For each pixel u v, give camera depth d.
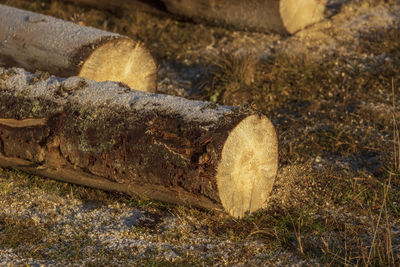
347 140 21.22
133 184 15.41
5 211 16.14
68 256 13.97
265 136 15.34
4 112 16.75
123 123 15.11
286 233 15.16
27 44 20.86
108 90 16.33
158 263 13.66
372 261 13.54
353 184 17.95
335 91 25.19
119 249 14.37
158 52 29.55
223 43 30.27
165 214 16.33
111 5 33.84
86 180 16.42
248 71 25.97
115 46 20.59
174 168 14.35
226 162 14.16
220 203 14.41
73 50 19.98
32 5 34.34
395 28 30.52
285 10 29.20
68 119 15.79
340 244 14.66
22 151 16.36
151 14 33.34
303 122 22.95
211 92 25.30
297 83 25.66
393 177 18.22
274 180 16.38
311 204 16.88
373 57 27.83
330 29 31.08
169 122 14.69
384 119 22.39
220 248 14.54
